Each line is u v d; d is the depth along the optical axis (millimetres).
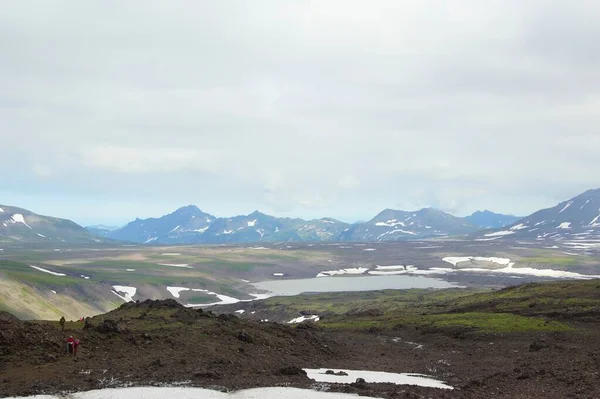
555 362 62844
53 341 51500
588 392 44812
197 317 76000
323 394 41844
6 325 51156
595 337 81062
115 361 49062
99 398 37812
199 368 48281
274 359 58594
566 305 112938
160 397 38406
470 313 118875
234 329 68062
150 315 76375
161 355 52312
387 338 100750
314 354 68438
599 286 131000
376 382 50125
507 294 150250
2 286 197625
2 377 42375
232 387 42875
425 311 146625
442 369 63625
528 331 91562
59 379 42312
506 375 56469
